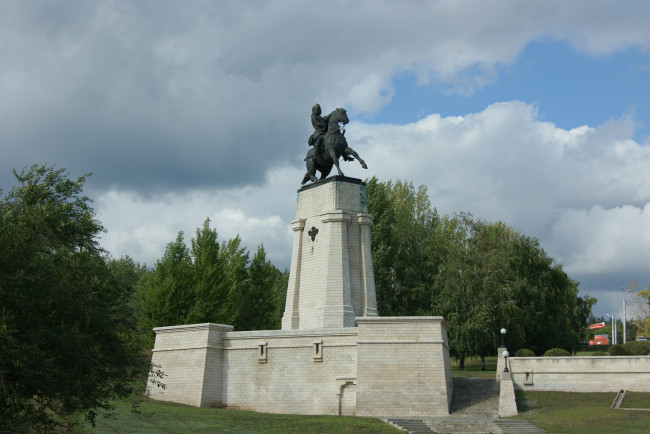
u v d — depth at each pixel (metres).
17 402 24.12
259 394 47.06
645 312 104.56
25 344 23.31
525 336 72.06
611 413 43.78
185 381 48.62
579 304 88.62
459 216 76.88
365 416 42.59
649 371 51.06
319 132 53.22
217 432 35.97
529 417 43.91
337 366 45.06
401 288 77.75
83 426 33.94
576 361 52.94
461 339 69.12
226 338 49.25
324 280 48.59
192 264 68.75
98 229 28.97
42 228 26.45
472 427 40.12
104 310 26.75
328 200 50.47
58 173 28.84
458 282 72.50
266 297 79.50
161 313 61.69
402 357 43.50
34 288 24.53
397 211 85.62
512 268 74.44
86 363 25.77
